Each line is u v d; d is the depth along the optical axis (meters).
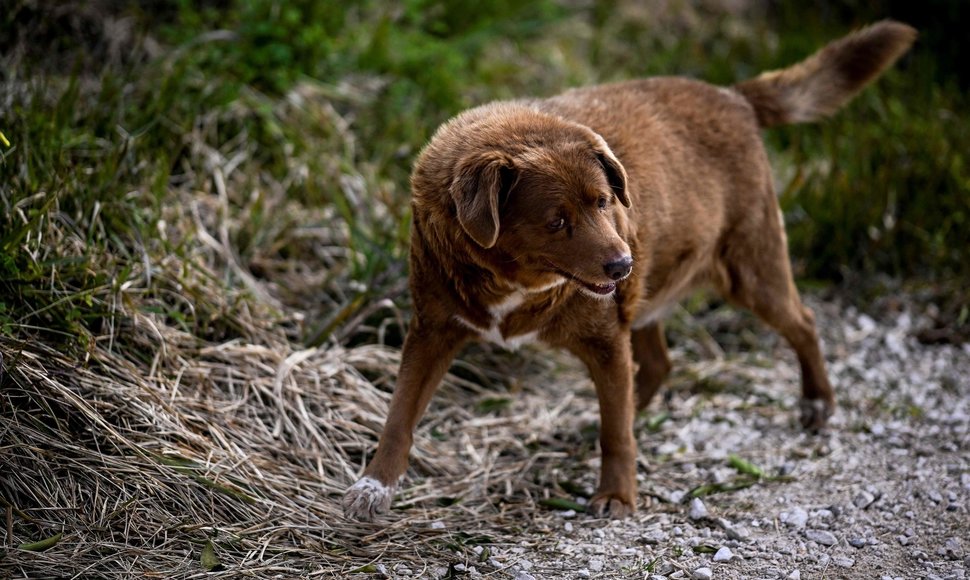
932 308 6.83
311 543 4.21
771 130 8.22
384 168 6.98
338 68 7.61
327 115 7.16
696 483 4.99
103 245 5.30
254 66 7.16
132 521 4.07
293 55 7.37
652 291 5.06
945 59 8.88
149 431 4.53
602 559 4.23
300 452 4.82
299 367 5.24
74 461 4.19
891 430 5.46
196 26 7.30
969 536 4.32
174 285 5.43
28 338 4.60
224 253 5.84
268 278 6.05
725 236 5.42
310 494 4.58
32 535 3.94
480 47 8.46
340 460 4.87
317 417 5.05
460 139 4.28
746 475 5.03
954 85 8.54
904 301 6.91
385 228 6.37
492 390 5.89
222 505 4.32
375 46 7.74
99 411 4.50
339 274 6.14
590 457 5.28
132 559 3.92
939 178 7.36
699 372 6.19
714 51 9.27
